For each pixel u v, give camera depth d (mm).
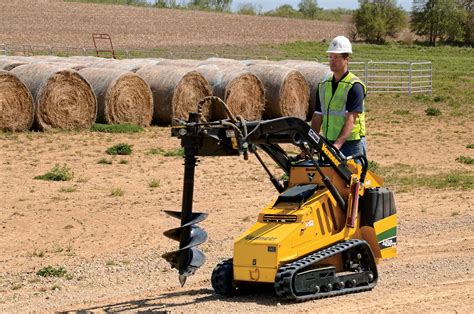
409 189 15453
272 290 8523
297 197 8281
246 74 26922
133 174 16672
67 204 13750
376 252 8812
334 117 8617
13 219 12625
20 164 17453
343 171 8398
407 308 7762
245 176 16703
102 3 82812
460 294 8320
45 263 10352
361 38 77562
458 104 32219
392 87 36781
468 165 18531
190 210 7555
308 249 8070
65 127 23062
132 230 12086
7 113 21938
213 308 7871
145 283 9305
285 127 7816
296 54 57531
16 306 8461
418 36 81750
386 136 23281
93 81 24156
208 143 7527
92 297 8727
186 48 59844
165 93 25156
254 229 8164
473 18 77375
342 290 8250
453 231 11961
